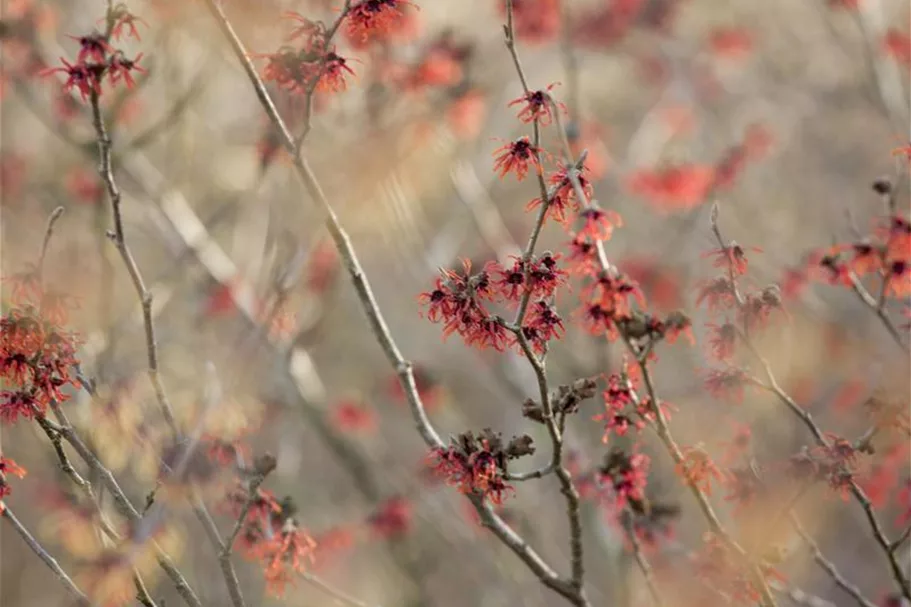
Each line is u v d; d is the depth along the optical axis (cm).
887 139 1463
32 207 1065
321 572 1012
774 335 877
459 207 1117
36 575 1088
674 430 898
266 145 756
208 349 903
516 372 1025
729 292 504
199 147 1146
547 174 461
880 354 1026
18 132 1162
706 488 501
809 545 566
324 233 899
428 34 972
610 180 1289
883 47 1133
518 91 1260
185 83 1038
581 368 925
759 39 1531
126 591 466
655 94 1627
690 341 446
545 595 1048
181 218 1024
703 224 1245
